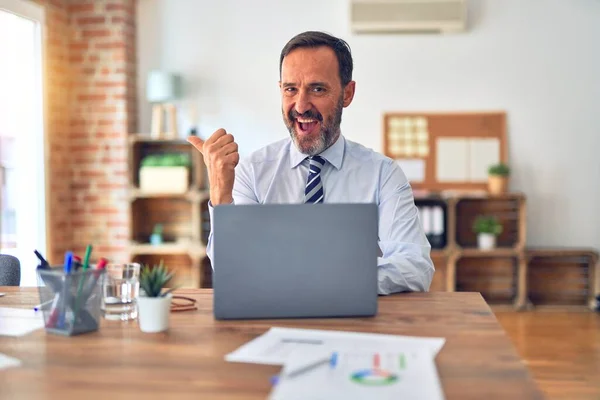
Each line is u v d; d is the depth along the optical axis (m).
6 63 4.93
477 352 1.23
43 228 4.98
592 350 4.16
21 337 1.36
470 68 5.55
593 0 5.47
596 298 5.36
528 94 5.55
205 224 5.66
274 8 5.61
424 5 5.41
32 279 4.94
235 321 1.46
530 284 5.63
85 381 1.09
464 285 5.67
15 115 4.96
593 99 5.52
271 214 1.46
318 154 2.13
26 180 4.96
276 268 1.47
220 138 1.76
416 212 2.09
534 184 5.59
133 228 5.46
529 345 4.29
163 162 5.35
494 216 5.64
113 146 5.42
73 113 5.45
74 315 1.37
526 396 1.01
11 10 4.55
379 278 1.71
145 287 1.39
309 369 1.10
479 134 5.56
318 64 1.96
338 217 1.47
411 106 5.59
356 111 5.61
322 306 1.47
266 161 2.24
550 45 5.52
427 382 1.03
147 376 1.11
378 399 0.97
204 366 1.16
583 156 5.55
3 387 1.07
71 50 5.43
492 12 5.53
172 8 5.64
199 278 5.37
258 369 1.14
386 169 2.14
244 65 5.63
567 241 5.60
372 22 5.45
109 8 5.39
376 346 1.24
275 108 5.63
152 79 5.34
